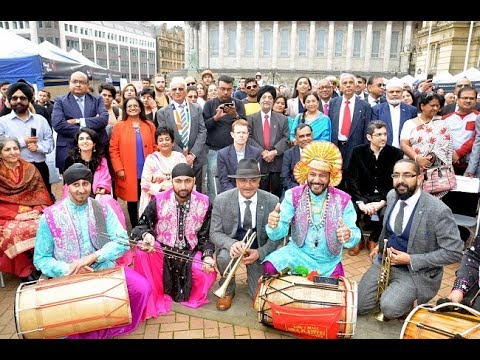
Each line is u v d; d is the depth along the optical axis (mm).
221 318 3496
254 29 60062
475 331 2500
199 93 8766
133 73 79062
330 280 3094
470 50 27500
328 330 2877
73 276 2979
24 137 4859
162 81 8305
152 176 4777
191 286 3670
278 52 60312
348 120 5535
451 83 13531
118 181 5242
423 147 4703
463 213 5004
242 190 3676
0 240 3857
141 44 80625
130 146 5129
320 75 57250
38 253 3225
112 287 2859
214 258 4047
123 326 3215
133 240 3486
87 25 67000
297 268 3449
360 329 3332
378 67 58469
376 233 4867
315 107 5445
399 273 3438
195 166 5578
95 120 5312
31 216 4039
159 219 3750
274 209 3729
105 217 3402
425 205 3320
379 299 3463
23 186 4164
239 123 4789
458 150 5426
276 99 6328
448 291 4051
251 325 3410
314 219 3508
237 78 58656
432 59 31266
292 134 5633
